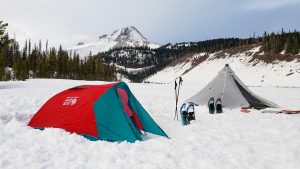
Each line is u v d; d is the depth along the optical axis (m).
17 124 8.48
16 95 17.38
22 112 11.25
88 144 7.20
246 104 15.46
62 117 8.50
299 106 17.83
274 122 10.52
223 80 16.59
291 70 116.50
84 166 5.59
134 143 7.32
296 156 6.14
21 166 5.45
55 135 7.60
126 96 9.36
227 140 7.71
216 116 12.15
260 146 7.09
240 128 9.30
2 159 5.66
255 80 123.00
